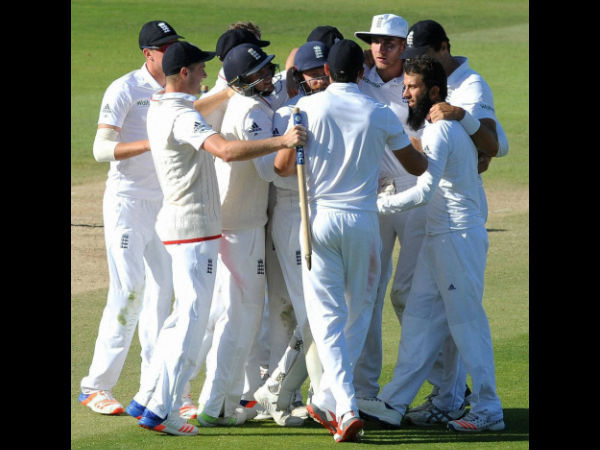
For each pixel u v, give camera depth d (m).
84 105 66.56
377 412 21.44
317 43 21.91
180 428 21.06
